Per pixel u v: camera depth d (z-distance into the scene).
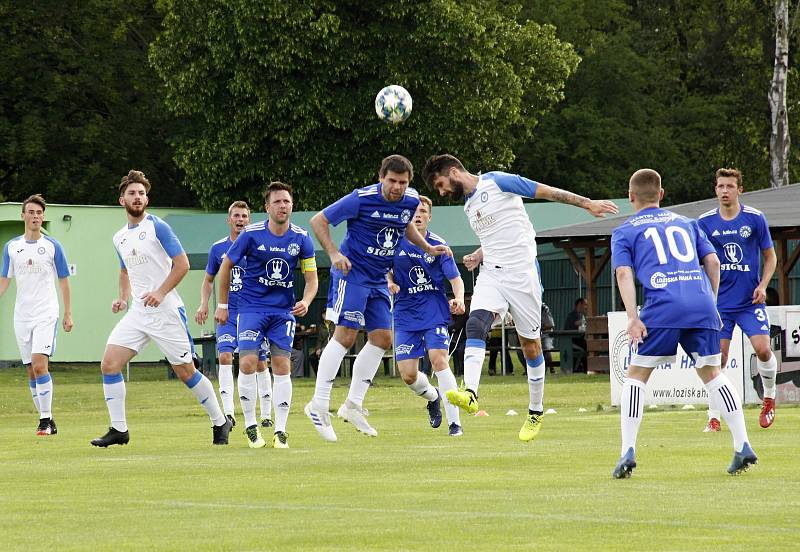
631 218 26.31
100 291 111.56
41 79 136.50
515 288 33.72
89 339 111.38
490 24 125.62
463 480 25.50
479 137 122.06
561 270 115.06
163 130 143.50
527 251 33.88
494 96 121.94
